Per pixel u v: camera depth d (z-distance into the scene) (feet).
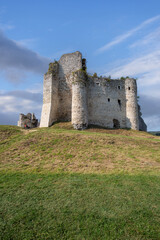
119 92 95.35
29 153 37.55
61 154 37.01
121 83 97.30
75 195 21.85
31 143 43.09
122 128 88.79
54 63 89.35
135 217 18.07
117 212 18.79
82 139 46.32
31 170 29.63
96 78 91.61
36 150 38.93
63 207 19.45
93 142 44.80
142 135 71.92
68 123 76.69
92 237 15.56
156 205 20.18
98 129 75.25
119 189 23.54
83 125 72.38
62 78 89.45
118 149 41.78
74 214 18.35
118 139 50.65
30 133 51.67
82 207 19.52
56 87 86.58
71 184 24.71
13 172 28.76
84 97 75.97
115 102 92.89
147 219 17.80
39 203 20.18
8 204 19.95
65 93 87.04
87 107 80.18
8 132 52.19
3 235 15.62
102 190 23.17
